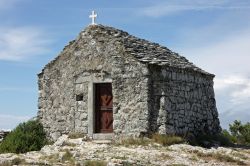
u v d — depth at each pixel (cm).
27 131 2750
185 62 2883
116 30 2772
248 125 3825
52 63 2830
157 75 2502
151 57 2588
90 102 2633
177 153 2112
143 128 2455
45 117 2827
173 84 2561
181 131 2580
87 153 1995
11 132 2798
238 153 2314
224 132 3616
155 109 2480
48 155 1970
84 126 2641
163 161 1903
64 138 2628
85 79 2666
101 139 2567
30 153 2114
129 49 2556
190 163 1911
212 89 3027
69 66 2750
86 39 2692
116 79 2552
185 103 2653
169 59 2717
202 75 2880
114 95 2545
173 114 2523
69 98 2730
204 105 2880
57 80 2802
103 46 2620
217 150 2330
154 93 2494
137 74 2500
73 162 1772
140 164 1773
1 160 1748
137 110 2480
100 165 1719
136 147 2242
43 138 2775
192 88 2745
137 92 2491
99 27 2684
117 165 1694
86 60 2675
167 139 2367
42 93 2856
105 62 2600
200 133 2780
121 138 2502
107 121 2614
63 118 2745
